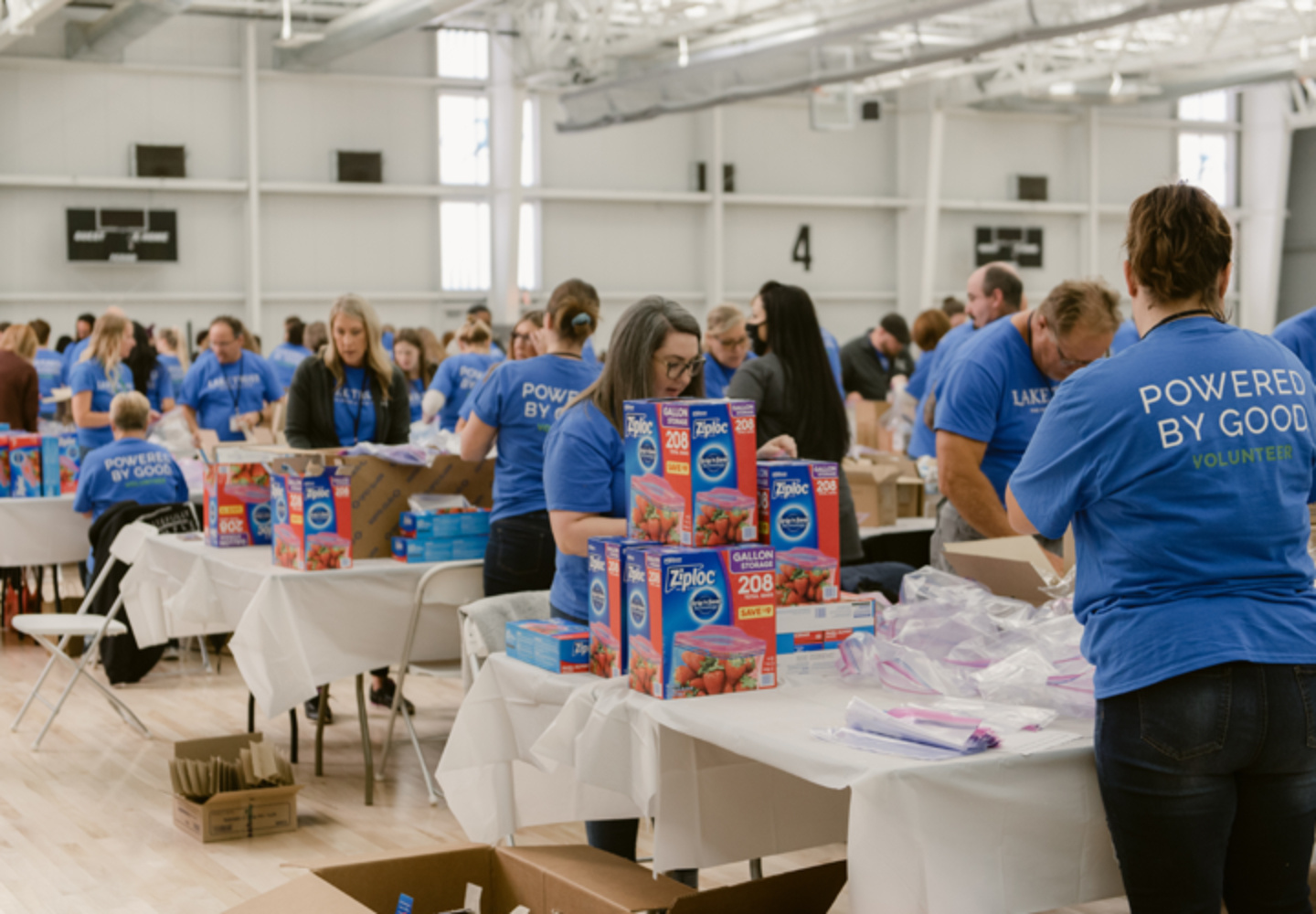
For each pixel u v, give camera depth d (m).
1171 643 1.55
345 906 1.77
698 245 15.19
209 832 3.40
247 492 3.99
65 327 12.46
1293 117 17.38
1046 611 2.17
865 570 3.33
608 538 2.16
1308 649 1.56
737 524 2.03
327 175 13.38
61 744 4.38
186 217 12.83
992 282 4.10
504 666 2.38
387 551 3.75
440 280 13.92
